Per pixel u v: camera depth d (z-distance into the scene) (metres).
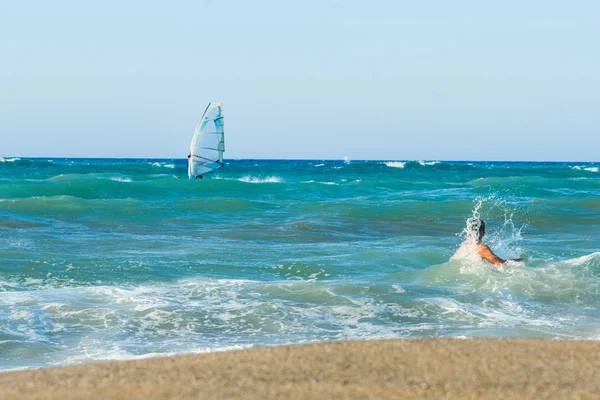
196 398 5.40
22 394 5.62
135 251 20.19
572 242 23.72
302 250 21.14
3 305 12.91
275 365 6.42
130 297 13.74
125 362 6.73
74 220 27.58
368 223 29.03
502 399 5.34
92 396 5.52
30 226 25.47
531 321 12.41
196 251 20.41
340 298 13.81
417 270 16.61
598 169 122.62
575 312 13.20
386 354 6.78
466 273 15.85
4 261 17.41
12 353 10.30
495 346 7.11
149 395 5.52
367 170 105.31
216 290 14.60
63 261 17.78
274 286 14.90
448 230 27.95
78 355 10.27
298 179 76.19
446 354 6.77
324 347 7.11
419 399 5.34
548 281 15.35
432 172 100.75
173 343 10.92
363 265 18.38
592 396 5.41
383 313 12.87
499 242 22.59
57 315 12.34
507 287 14.91
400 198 43.38
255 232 25.62
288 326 11.95
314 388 5.63
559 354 6.79
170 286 15.10
